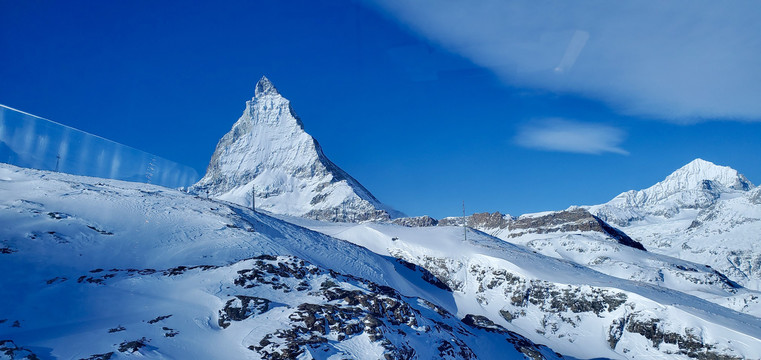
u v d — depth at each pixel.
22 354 31.02
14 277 45.72
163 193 104.38
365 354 40.94
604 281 101.31
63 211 69.50
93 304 43.19
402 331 49.09
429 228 144.75
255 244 75.44
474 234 141.25
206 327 41.53
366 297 53.59
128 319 40.75
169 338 37.84
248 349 38.19
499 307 97.38
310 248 91.50
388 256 118.69
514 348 70.44
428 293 100.19
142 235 69.00
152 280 50.72
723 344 73.19
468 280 107.75
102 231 66.25
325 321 44.69
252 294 49.53
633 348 81.25
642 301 86.25
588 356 81.81
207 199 110.88
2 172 89.19
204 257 65.25
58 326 38.03
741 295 114.81
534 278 99.25
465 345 56.38
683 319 79.81
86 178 104.00
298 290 53.41
